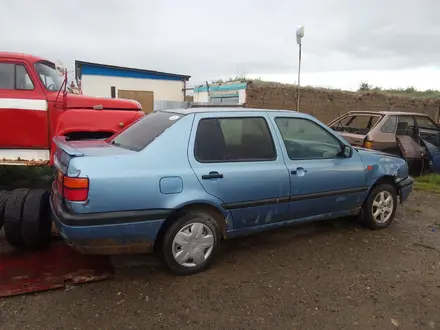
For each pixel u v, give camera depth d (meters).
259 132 4.03
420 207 6.38
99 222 3.12
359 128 8.70
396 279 3.69
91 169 3.13
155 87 17.48
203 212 3.62
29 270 3.55
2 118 5.26
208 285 3.45
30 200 3.84
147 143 3.50
